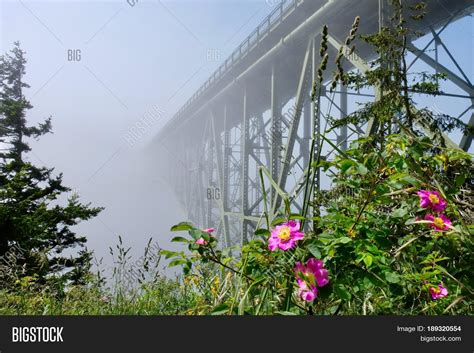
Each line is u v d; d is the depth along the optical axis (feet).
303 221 6.04
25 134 47.85
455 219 7.07
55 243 33.40
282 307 6.05
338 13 50.90
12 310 10.11
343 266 5.76
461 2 41.52
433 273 5.74
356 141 6.75
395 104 18.58
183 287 9.37
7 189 34.30
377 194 6.34
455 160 7.17
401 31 19.58
